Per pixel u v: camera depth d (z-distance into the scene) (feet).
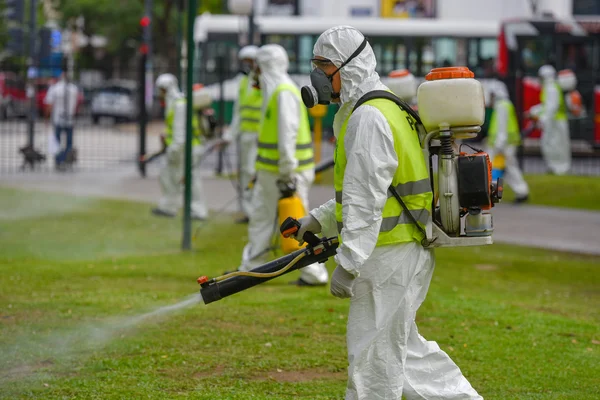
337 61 20.44
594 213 72.90
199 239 55.16
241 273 21.18
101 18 203.51
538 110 101.55
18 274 41.55
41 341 29.89
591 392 26.21
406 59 139.74
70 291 38.06
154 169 99.76
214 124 62.08
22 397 24.17
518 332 33.65
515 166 78.64
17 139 127.34
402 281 20.35
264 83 40.88
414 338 21.95
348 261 19.35
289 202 37.42
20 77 131.85
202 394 24.72
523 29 131.23
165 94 63.52
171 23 202.59
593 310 39.37
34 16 119.55
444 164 20.47
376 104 20.11
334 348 30.09
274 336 31.45
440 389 21.84
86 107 163.43
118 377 26.27
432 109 20.25
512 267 49.98
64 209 67.67
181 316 33.86
